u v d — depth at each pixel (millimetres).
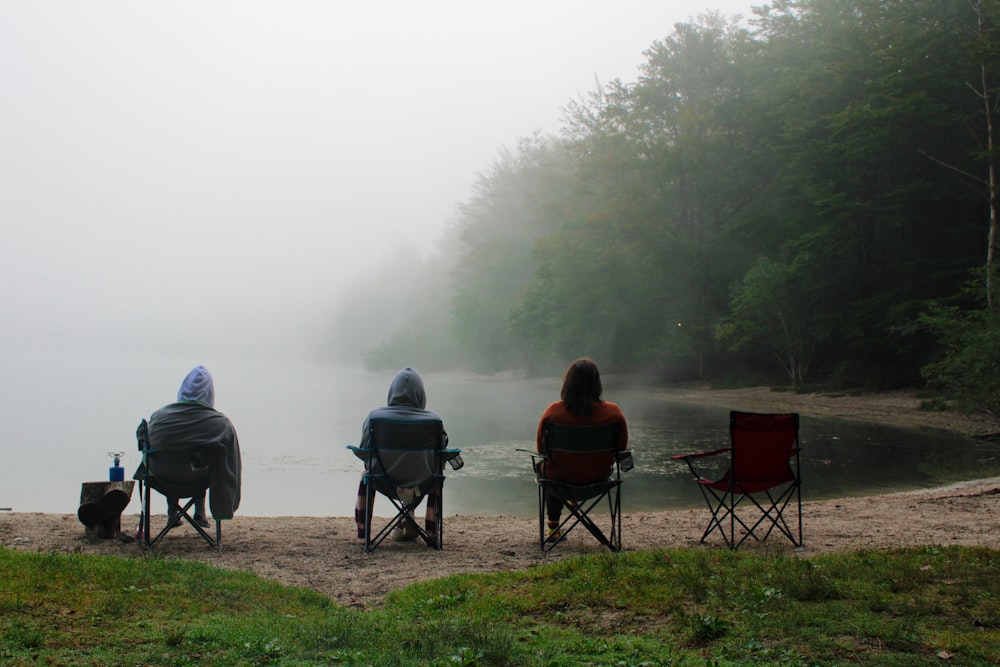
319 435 20391
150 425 6152
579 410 6141
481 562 5922
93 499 6438
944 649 3391
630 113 43906
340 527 7660
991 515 8109
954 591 4203
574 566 5070
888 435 19531
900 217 30938
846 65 31531
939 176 30781
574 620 4055
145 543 6195
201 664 3256
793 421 6270
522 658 3453
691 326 40781
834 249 31750
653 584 4531
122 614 3887
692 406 30031
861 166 31297
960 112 28875
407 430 6375
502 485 12344
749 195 41344
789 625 3748
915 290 31906
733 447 6289
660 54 42500
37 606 3898
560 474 6223
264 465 14836
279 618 4043
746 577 4629
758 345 38531
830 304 33969
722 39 42719
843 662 3299
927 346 30594
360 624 3938
